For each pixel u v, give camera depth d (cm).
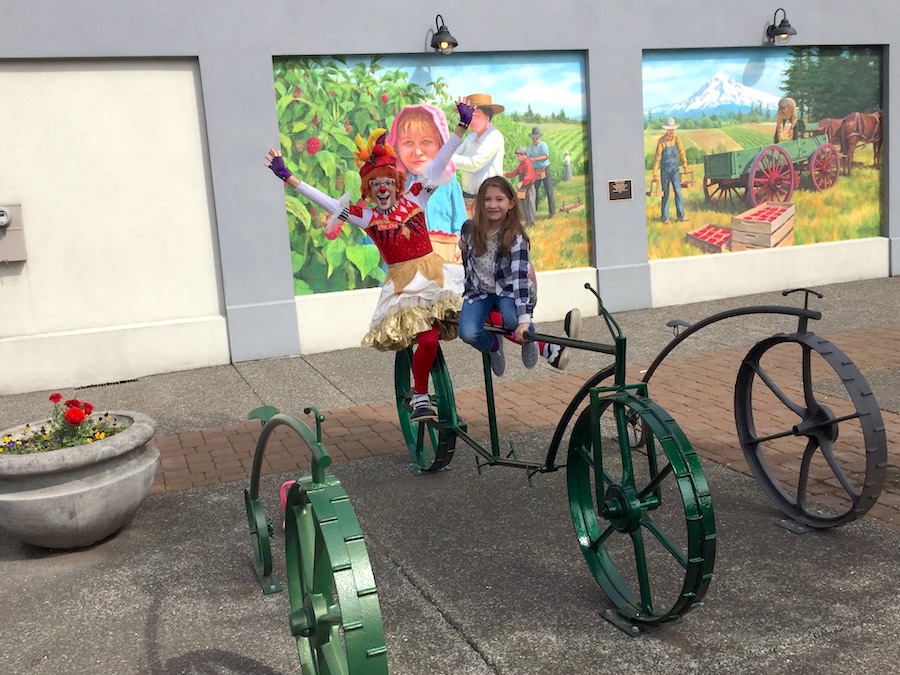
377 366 796
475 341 428
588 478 371
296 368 804
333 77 853
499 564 385
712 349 794
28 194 771
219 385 758
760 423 570
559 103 948
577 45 933
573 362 779
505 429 588
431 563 389
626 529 323
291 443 583
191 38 792
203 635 337
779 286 1072
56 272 788
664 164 1007
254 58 813
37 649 332
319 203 461
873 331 825
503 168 931
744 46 1015
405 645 321
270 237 837
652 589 354
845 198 1109
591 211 973
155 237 816
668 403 628
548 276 952
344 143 864
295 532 293
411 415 502
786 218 1078
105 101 786
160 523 455
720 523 416
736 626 321
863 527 403
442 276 477
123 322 813
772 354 762
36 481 400
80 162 784
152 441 604
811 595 341
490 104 916
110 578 392
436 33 856
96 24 762
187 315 836
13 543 440
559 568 379
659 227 1014
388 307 468
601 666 300
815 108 1075
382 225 466
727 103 1029
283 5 816
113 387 780
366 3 844
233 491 498
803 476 411
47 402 738
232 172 820
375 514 453
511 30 901
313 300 859
